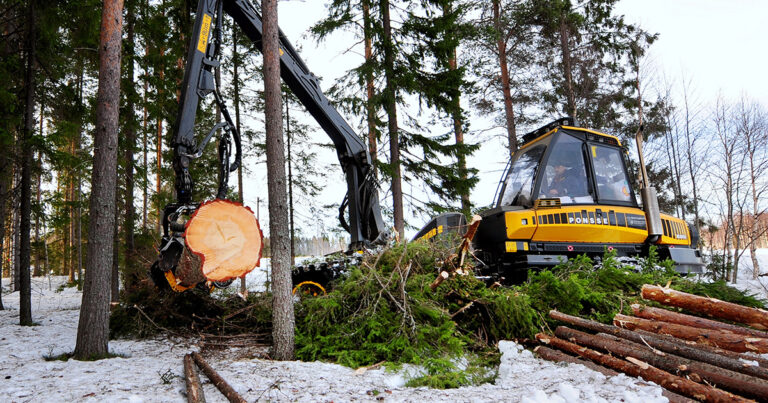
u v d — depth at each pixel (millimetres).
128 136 11289
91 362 4301
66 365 4168
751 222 20484
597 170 7445
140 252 7207
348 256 6930
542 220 6754
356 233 7094
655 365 3594
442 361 4016
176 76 12219
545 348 4570
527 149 8016
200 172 14578
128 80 10891
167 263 4688
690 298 3885
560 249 6906
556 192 7227
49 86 9141
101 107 4820
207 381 3617
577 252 6977
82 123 9555
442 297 5340
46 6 8406
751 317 3471
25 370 3980
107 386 3420
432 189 13039
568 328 4688
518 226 6762
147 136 14914
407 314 4723
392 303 5035
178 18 12602
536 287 5461
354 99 12172
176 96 12297
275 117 4797
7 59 8094
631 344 4016
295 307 5504
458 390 3518
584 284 5414
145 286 6121
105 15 4930
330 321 5066
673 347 3666
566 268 6039
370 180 7191
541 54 17766
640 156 7441
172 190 15156
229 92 15125
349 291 5258
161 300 5875
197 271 4555
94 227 4711
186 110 5070
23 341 5688
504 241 6879
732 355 3559
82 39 9312
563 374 3822
